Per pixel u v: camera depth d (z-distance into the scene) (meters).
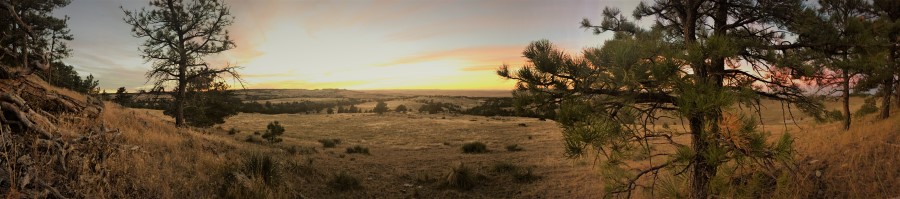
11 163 4.70
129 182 6.44
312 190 10.38
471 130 50.91
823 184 7.09
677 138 19.41
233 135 31.25
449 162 18.14
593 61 4.96
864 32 6.02
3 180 4.41
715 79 5.74
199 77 25.73
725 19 7.45
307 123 65.88
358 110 133.62
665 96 5.45
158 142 9.95
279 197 8.44
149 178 6.89
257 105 103.69
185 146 10.88
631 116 5.23
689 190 5.34
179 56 24.55
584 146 4.56
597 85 5.38
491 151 25.98
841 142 9.41
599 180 11.49
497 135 44.09
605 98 5.43
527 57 5.49
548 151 23.47
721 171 4.94
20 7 24.55
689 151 4.73
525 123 61.22
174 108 25.61
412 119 72.25
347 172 12.57
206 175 8.63
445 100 172.12
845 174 7.12
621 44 4.89
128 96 24.69
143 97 24.97
